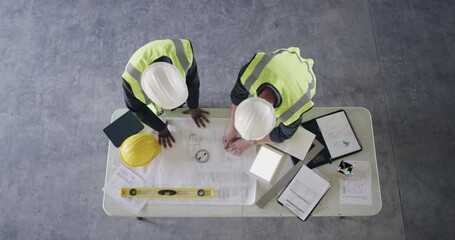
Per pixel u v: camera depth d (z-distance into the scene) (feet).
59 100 9.43
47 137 9.13
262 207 5.82
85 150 9.02
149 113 5.75
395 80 9.50
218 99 9.29
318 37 9.88
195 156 6.08
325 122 6.32
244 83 5.13
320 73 9.54
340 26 9.99
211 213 5.78
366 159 6.11
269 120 4.56
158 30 9.96
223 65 9.59
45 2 10.30
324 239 8.31
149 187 5.91
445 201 8.57
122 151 5.90
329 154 6.12
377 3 10.22
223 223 8.45
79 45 9.89
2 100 9.46
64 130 9.18
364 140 6.23
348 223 8.40
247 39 9.85
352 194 5.91
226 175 5.98
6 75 9.66
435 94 9.41
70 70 9.66
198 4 10.19
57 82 9.57
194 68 5.83
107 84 9.52
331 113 6.40
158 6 10.19
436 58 9.73
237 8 10.14
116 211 5.78
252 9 10.13
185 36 9.87
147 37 9.91
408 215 8.46
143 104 5.66
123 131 6.30
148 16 10.11
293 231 8.37
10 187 8.78
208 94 9.33
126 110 6.48
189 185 5.92
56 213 8.57
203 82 9.43
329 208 5.84
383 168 8.80
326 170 6.07
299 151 6.04
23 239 8.41
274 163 6.03
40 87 9.55
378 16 10.09
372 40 9.87
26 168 8.91
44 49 9.88
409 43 9.86
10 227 8.50
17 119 9.29
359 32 9.94
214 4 10.19
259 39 9.85
